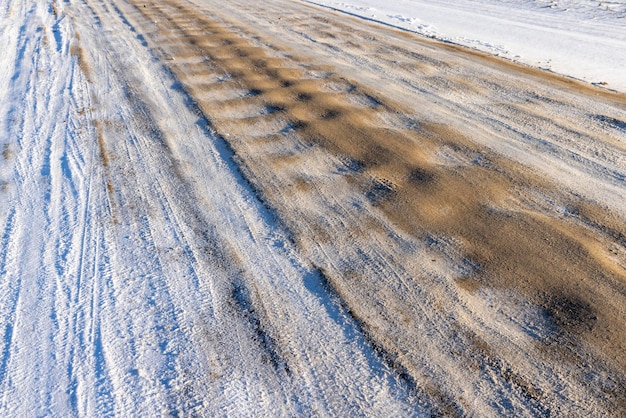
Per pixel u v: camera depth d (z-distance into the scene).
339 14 15.49
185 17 14.64
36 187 5.82
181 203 5.48
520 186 5.61
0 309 4.07
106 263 4.57
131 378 3.46
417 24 14.27
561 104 7.91
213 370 3.52
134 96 8.52
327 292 4.18
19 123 7.50
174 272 4.45
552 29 13.59
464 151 6.42
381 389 3.35
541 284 4.18
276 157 6.41
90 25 13.59
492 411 3.19
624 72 9.79
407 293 4.14
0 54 10.95
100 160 6.39
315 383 3.41
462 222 5.00
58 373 3.51
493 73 9.51
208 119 7.57
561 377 3.39
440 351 3.61
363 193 5.55
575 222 4.97
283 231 4.97
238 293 4.20
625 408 3.18
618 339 3.65
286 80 9.16
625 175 5.79
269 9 16.03
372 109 7.81
